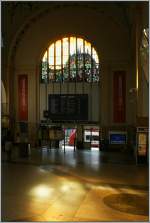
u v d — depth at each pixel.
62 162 17.30
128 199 9.65
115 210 8.47
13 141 22.41
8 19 25.95
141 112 17.61
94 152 23.09
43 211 8.35
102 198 9.74
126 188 11.14
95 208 8.67
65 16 25.75
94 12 25.20
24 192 10.42
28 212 8.24
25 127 26.59
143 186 11.49
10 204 8.98
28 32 26.55
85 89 26.16
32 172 14.12
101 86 25.48
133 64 24.19
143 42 15.39
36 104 26.59
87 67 26.17
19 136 23.55
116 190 10.82
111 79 25.36
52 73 26.77
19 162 17.06
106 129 25.28
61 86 26.61
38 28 26.34
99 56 25.50
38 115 26.67
